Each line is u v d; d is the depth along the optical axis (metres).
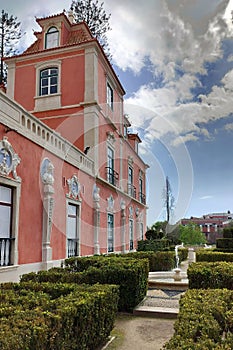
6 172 7.49
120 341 4.50
